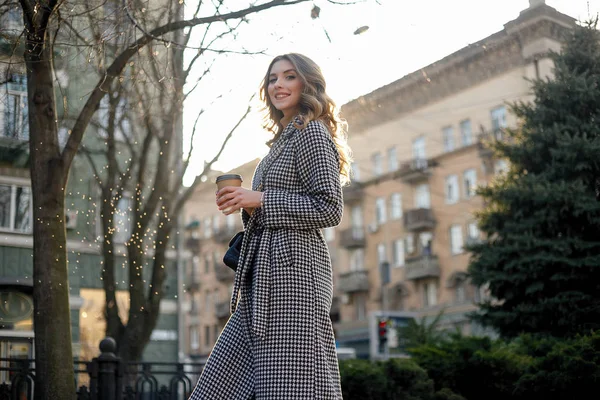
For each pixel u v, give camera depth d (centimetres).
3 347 1614
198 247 6147
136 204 1411
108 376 822
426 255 4288
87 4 774
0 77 809
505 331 1288
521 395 750
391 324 2311
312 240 289
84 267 1848
